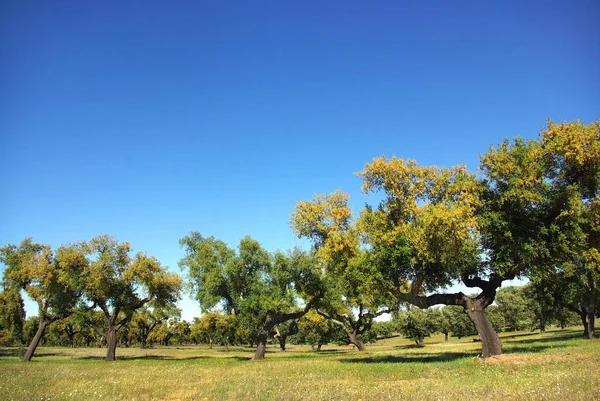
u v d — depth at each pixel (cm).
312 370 2386
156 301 4712
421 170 2709
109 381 1934
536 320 8288
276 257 4131
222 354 5994
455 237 2292
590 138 2322
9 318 4762
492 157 2498
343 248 2773
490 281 2705
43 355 5550
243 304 4003
